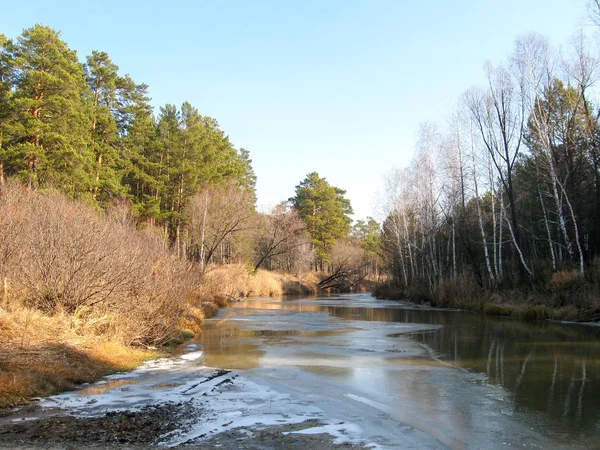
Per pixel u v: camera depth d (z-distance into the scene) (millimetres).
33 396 8703
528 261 34344
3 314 11711
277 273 71688
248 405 8609
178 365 12547
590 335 18641
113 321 13633
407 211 49875
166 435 6762
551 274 29125
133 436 6656
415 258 49188
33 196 19031
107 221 17344
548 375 11469
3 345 10547
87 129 37844
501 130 34469
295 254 70875
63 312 12906
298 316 28891
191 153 51281
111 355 12336
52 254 13305
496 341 17391
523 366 12656
